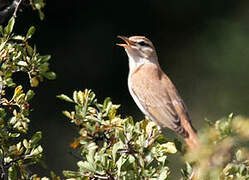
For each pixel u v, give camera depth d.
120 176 6.52
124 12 20.20
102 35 19.80
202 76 19.09
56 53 19.20
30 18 19.14
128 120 7.14
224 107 18.00
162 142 7.29
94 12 20.02
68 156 16.19
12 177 7.11
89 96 7.28
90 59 19.38
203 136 5.35
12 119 7.08
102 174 6.55
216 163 5.23
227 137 5.57
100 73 19.25
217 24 20.02
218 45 19.53
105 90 19.09
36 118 17.33
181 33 20.28
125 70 19.39
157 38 20.30
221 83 18.62
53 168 15.88
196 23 20.41
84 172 6.61
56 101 17.94
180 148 7.12
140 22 20.41
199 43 19.81
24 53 7.30
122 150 6.73
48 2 19.53
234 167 6.54
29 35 7.33
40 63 7.35
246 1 20.41
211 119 17.84
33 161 7.19
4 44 7.06
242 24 19.89
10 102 7.11
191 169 6.85
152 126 7.29
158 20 20.89
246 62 18.92
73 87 18.86
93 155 6.60
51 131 17.03
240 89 18.36
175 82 19.16
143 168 6.64
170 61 19.83
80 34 19.62
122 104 18.77
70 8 19.81
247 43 19.36
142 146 6.76
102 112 7.26
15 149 7.08
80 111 7.03
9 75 7.16
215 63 19.14
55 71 18.98
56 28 19.45
